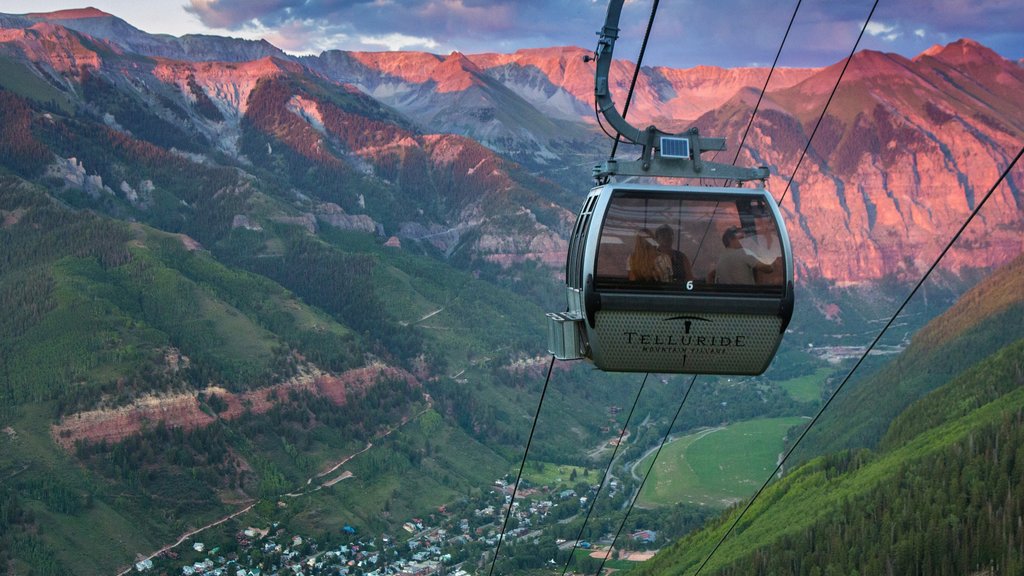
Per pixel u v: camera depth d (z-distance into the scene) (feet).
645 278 58.34
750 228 58.65
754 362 59.93
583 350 61.57
